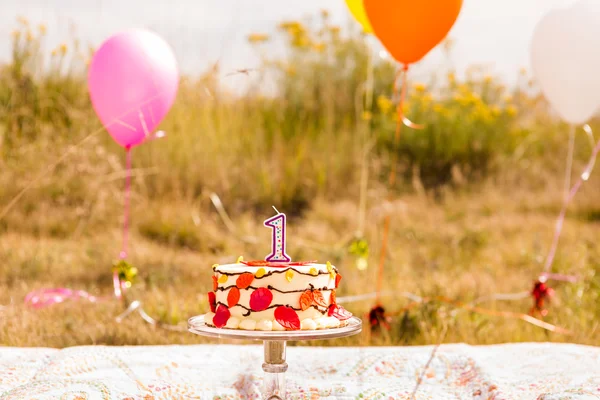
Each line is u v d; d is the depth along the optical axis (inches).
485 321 201.0
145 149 346.3
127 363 150.3
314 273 121.5
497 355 162.7
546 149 426.9
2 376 141.8
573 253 262.4
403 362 156.9
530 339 193.0
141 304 208.2
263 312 118.7
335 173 374.6
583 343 188.1
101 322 194.7
